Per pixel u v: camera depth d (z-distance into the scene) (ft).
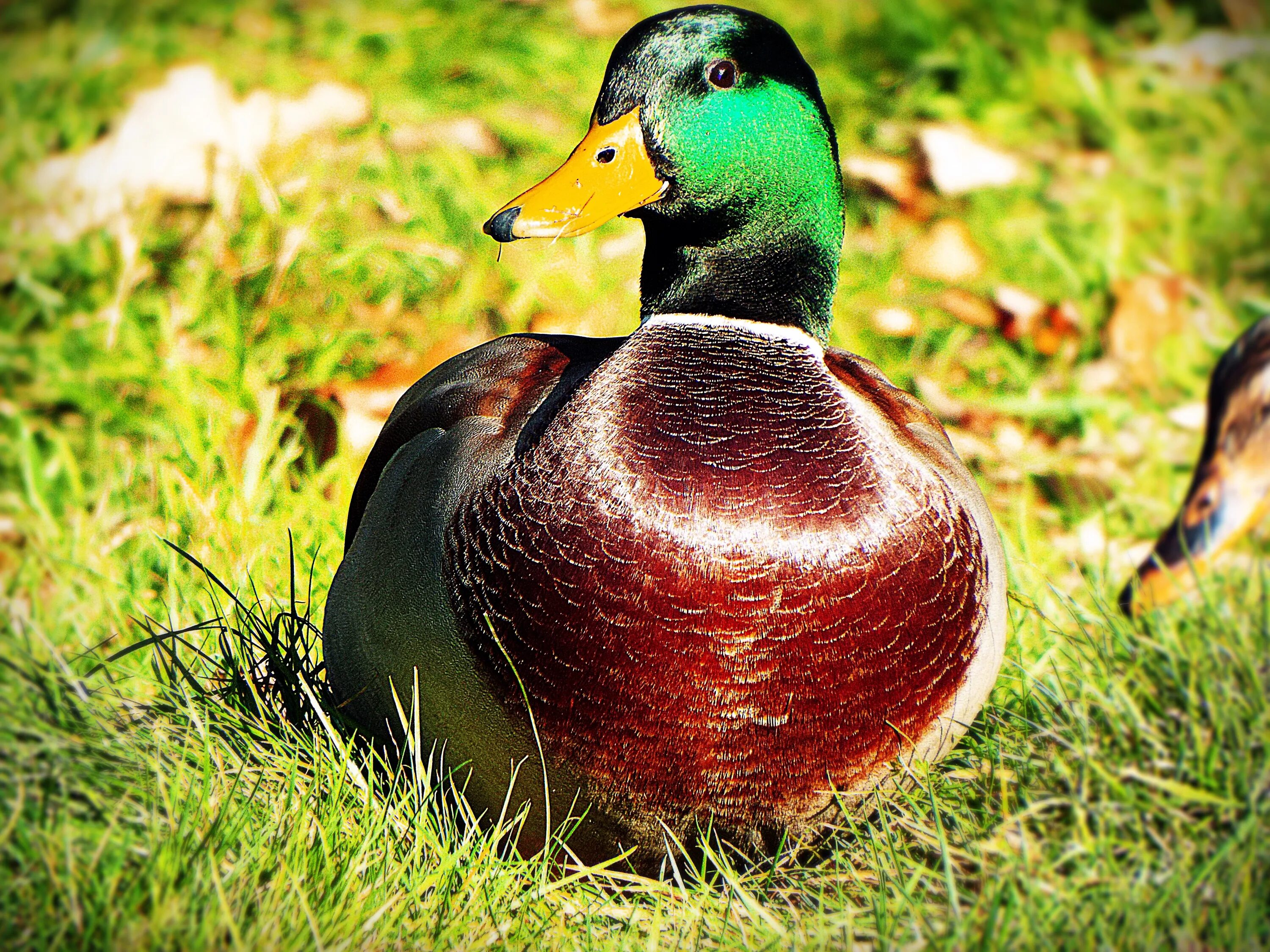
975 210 29.60
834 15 34.94
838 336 26.05
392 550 14.51
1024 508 21.52
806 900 14.94
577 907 14.61
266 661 17.11
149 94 29.17
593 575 13.01
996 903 13.97
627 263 26.81
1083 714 16.79
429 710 14.06
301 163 27.48
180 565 19.29
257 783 15.10
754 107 14.11
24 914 13.12
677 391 13.60
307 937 13.15
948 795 16.19
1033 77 34.50
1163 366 27.40
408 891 14.10
